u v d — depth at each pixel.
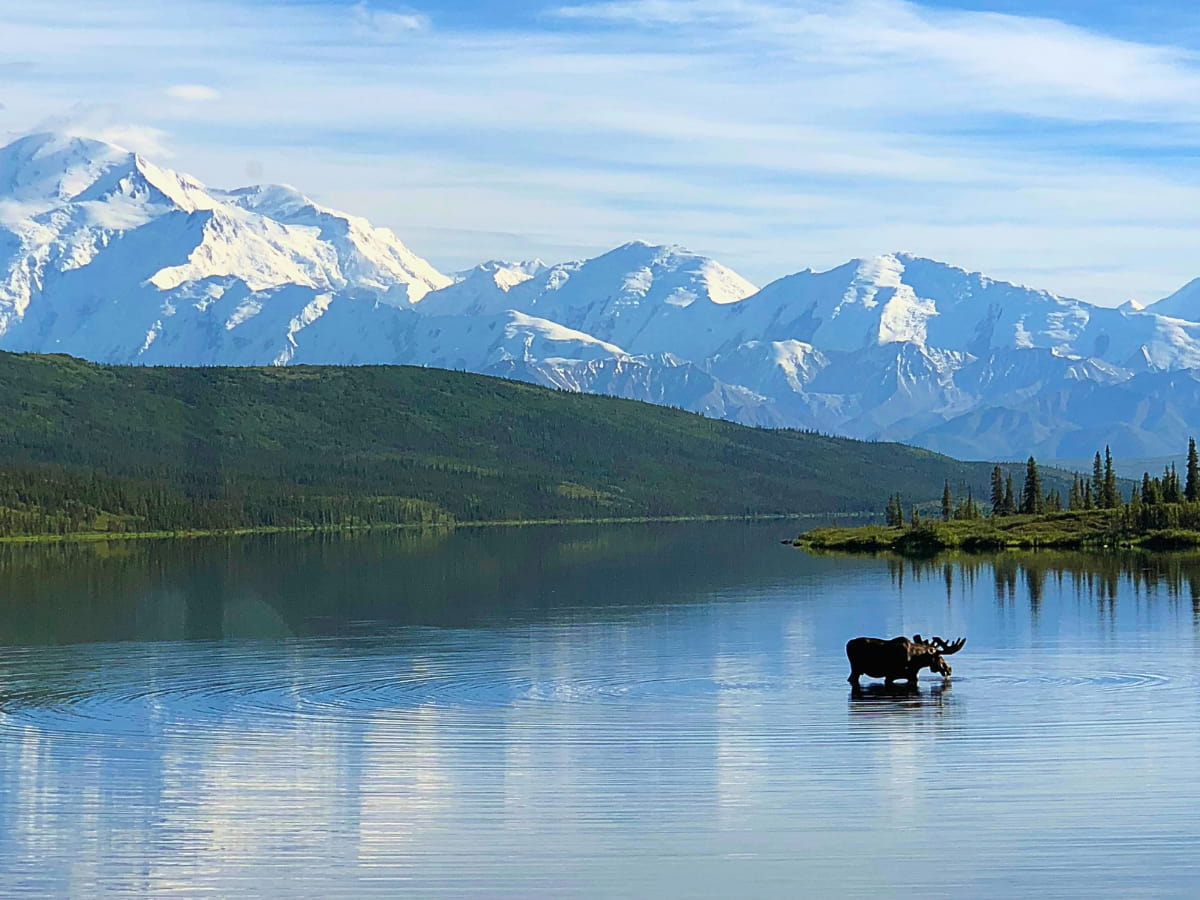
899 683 81.31
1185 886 45.03
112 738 67.25
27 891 46.00
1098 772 57.97
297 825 52.31
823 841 49.66
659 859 48.22
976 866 46.97
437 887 45.97
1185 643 96.75
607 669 89.44
